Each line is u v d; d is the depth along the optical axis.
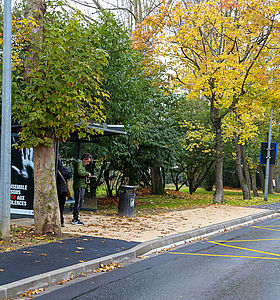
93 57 8.57
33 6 8.83
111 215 14.19
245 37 18.53
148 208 18.30
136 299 4.98
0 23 8.89
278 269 6.81
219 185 21.88
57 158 10.95
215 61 20.17
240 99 20.41
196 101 29.91
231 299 4.98
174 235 10.11
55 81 8.06
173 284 5.74
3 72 7.93
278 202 24.30
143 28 20.83
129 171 23.88
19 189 11.38
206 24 19.27
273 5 17.73
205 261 7.51
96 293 5.25
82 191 11.04
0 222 7.88
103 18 15.45
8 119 7.93
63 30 8.20
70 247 7.65
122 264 7.19
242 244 9.72
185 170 34.56
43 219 8.70
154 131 21.61
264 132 32.47
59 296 5.11
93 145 16.08
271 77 19.77
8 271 5.75
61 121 8.40
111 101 15.34
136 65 16.69
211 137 22.22
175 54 19.66
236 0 17.86
